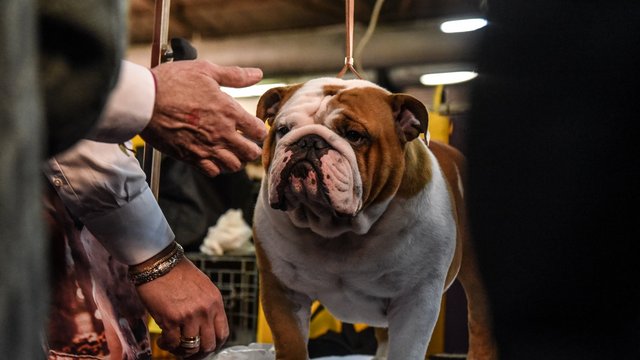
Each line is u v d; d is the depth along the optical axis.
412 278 1.44
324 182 1.29
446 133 2.10
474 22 4.49
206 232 2.93
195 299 1.17
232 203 3.00
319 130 1.33
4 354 0.30
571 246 0.77
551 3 0.81
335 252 1.41
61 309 1.06
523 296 0.79
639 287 0.75
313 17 5.69
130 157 1.15
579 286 0.76
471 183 0.88
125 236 1.14
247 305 2.82
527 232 0.79
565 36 0.80
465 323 2.53
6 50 0.31
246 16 5.79
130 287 1.22
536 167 0.79
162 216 1.20
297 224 1.38
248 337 2.78
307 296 1.49
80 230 1.14
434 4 5.03
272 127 1.44
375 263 1.41
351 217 1.34
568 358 0.76
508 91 0.84
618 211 0.75
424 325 1.44
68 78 0.48
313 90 1.44
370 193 1.38
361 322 1.59
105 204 1.11
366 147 1.37
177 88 0.97
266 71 5.73
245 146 0.99
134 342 1.18
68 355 1.04
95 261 1.16
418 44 5.09
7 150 0.31
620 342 0.75
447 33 5.05
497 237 0.82
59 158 1.08
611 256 0.75
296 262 1.43
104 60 0.48
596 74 0.77
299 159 1.31
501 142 0.83
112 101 0.92
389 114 1.42
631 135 0.76
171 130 0.98
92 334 1.07
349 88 1.44
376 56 5.29
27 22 0.33
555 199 0.78
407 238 1.41
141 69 0.96
